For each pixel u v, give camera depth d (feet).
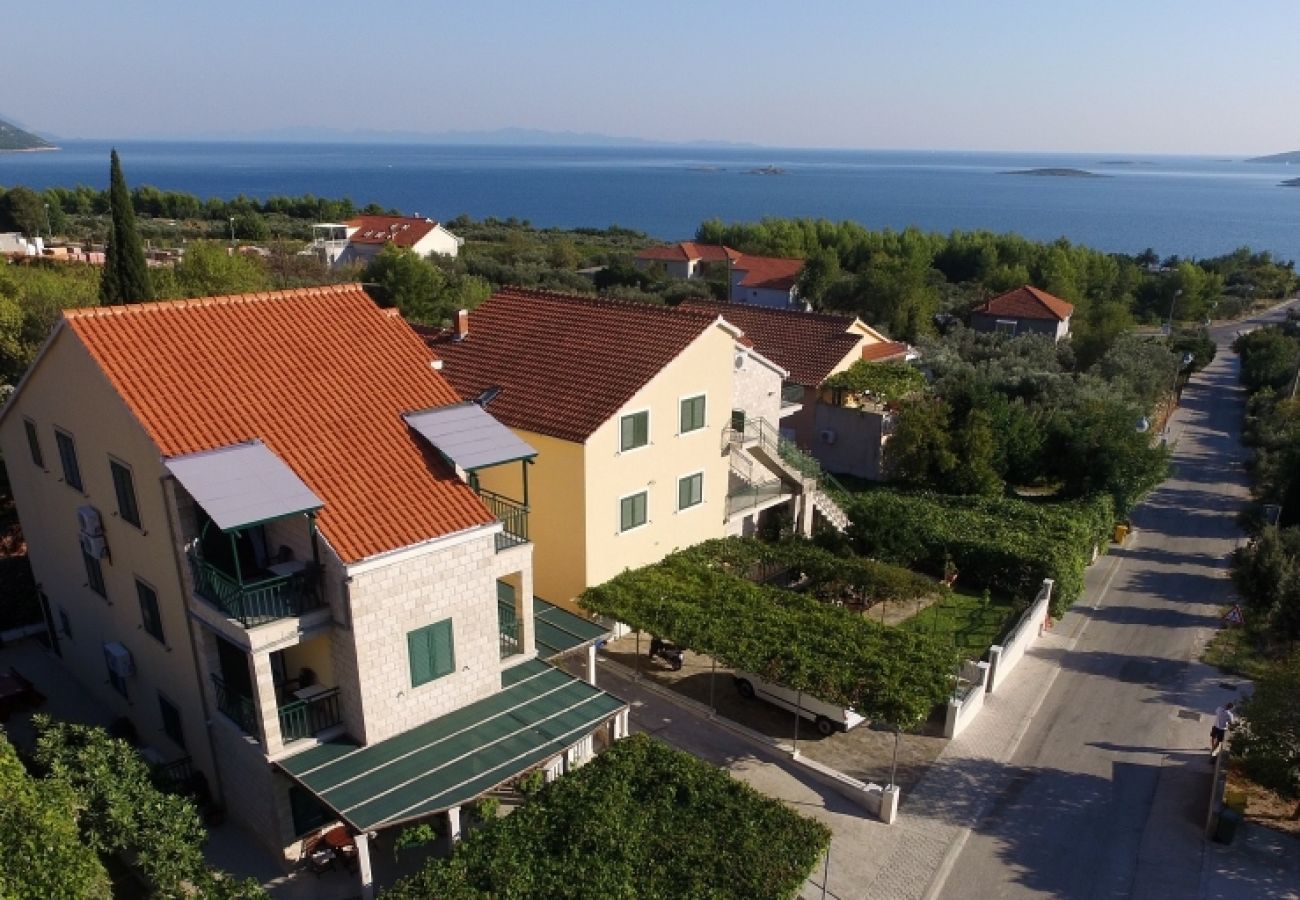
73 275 164.04
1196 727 77.56
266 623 53.16
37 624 87.04
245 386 61.41
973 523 109.09
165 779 57.82
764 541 106.11
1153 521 133.18
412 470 61.31
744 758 70.69
